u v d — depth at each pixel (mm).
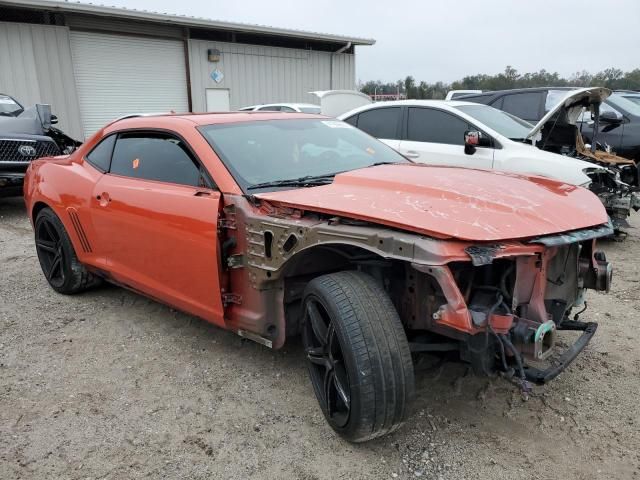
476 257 2205
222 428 2857
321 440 2734
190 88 17672
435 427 2803
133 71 16391
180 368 3496
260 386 3256
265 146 3578
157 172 3705
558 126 7086
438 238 2256
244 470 2533
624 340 3807
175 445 2727
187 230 3260
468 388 3158
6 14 14000
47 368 3523
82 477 2506
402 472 2488
